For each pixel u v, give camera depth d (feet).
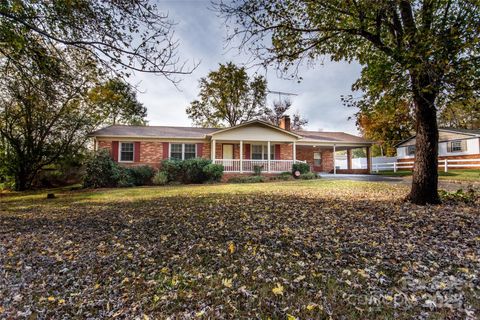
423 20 16.80
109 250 12.85
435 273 9.27
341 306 7.41
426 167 20.85
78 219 19.80
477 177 39.47
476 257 10.49
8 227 17.74
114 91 19.98
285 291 8.35
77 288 9.12
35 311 7.71
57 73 18.62
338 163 98.02
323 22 22.04
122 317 7.29
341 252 11.51
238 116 101.96
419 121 21.16
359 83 20.59
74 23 15.98
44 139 52.60
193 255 11.77
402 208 19.62
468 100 16.51
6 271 10.66
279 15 20.75
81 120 54.24
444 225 14.97
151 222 17.99
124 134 54.49
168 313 7.40
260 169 56.70
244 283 9.00
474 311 6.91
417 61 15.20
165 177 49.90
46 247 13.53
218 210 21.21
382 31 22.07
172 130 62.44
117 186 47.24
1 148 50.70
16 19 14.80
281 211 20.04
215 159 57.11
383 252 11.36
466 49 13.82
